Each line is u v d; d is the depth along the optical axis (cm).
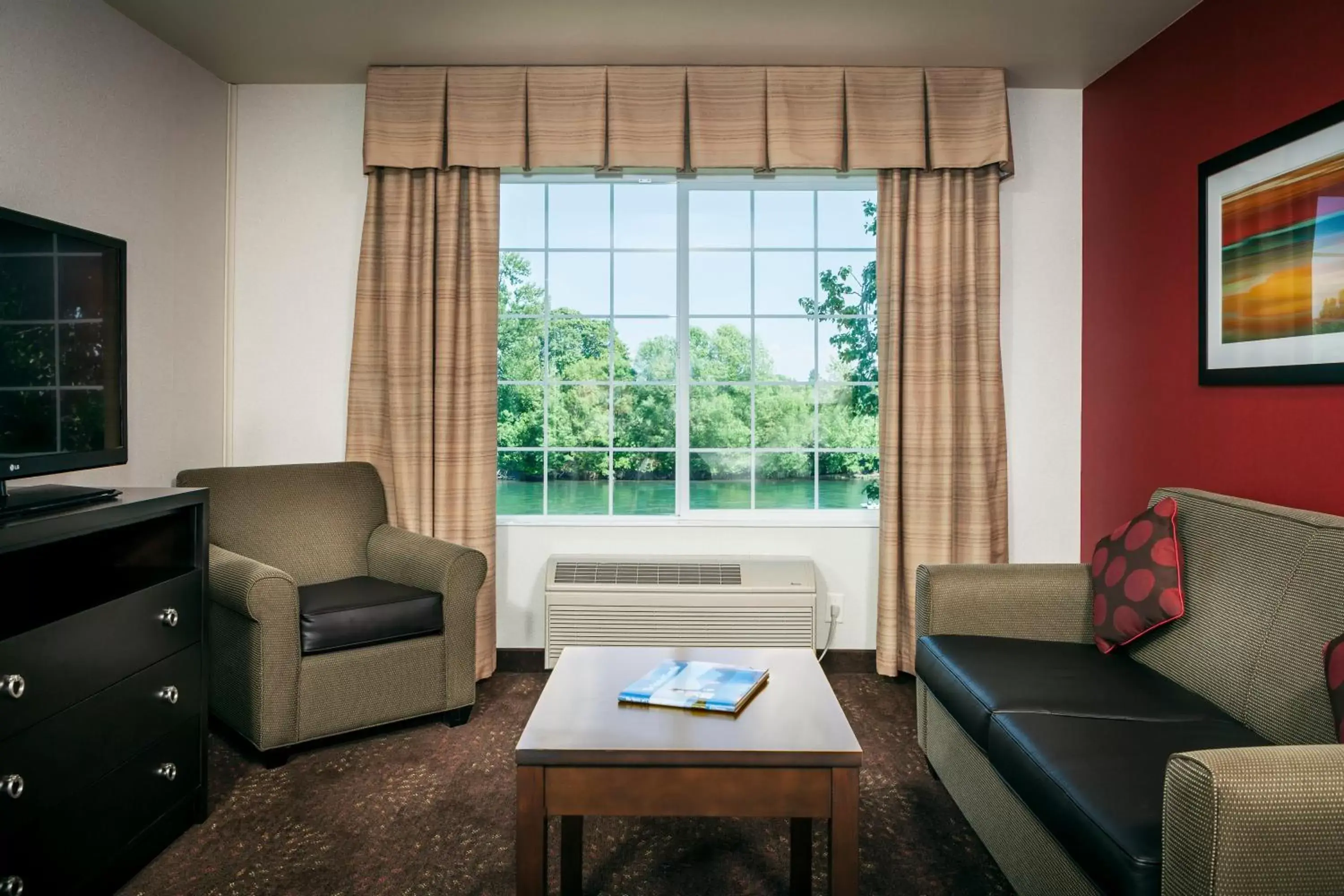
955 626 254
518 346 394
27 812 168
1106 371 347
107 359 232
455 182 344
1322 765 121
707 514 376
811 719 177
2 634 166
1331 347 231
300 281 361
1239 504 222
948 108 341
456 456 347
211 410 346
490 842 217
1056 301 366
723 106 342
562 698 190
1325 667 160
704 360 385
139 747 202
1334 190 230
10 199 244
